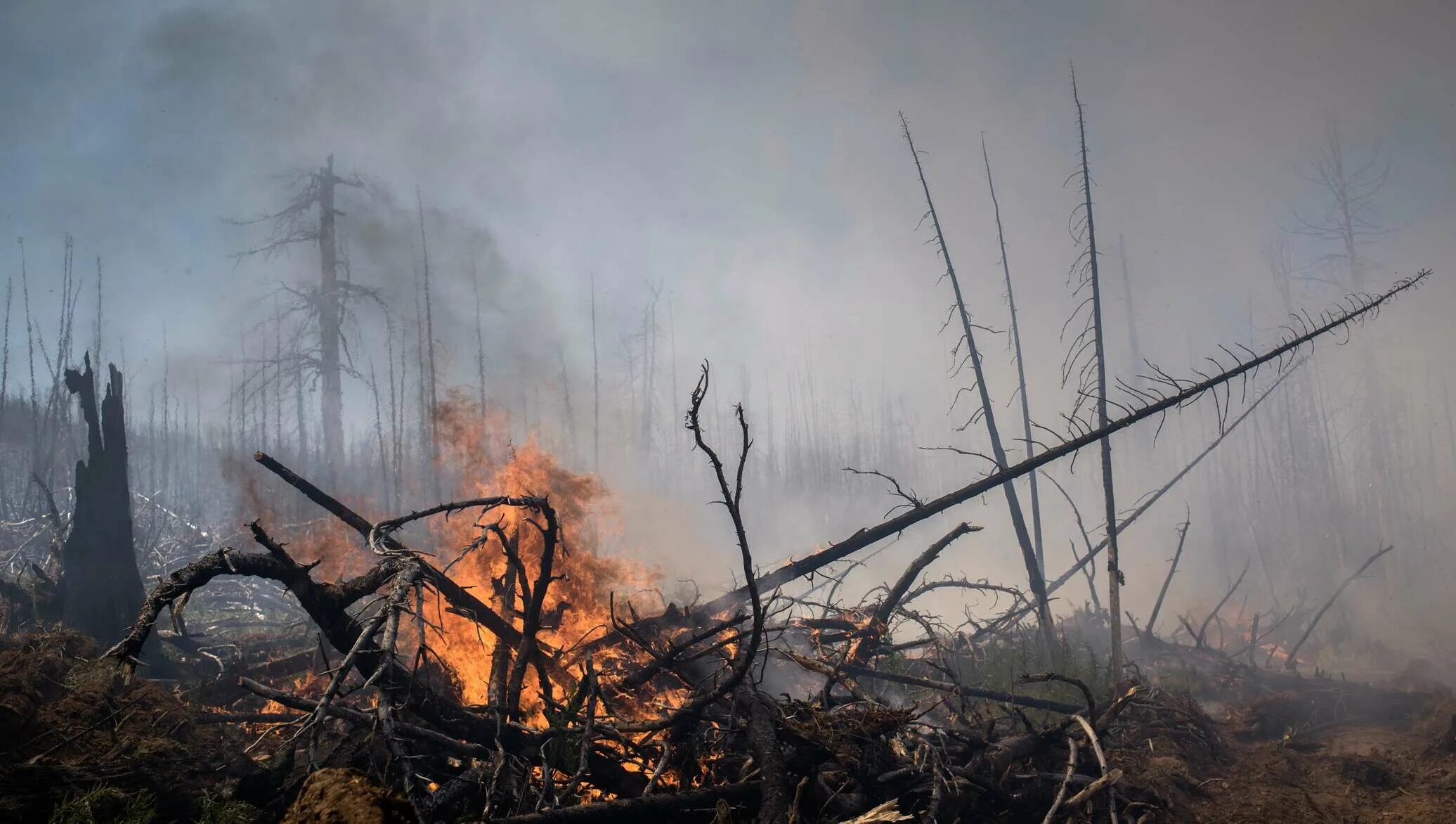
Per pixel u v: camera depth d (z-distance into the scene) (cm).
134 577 1121
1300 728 986
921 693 873
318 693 846
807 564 857
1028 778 637
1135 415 880
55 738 564
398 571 544
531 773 556
